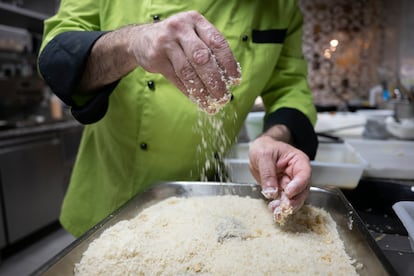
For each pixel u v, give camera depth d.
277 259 0.45
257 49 0.70
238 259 0.46
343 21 2.37
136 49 0.42
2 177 1.68
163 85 0.62
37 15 2.07
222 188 0.65
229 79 0.38
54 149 2.01
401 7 2.27
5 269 1.63
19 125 1.99
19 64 2.25
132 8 0.63
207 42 0.37
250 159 0.61
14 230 1.75
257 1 0.69
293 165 0.56
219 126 0.65
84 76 0.52
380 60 2.37
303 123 0.73
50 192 1.98
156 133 0.65
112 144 0.69
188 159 0.68
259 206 0.61
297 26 0.83
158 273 0.44
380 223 0.57
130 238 0.49
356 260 0.45
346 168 0.67
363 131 1.23
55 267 0.40
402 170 0.72
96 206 0.77
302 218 0.56
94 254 0.45
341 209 0.55
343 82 2.44
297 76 0.84
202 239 0.50
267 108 0.87
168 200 0.63
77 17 0.63
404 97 1.57
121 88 0.64
